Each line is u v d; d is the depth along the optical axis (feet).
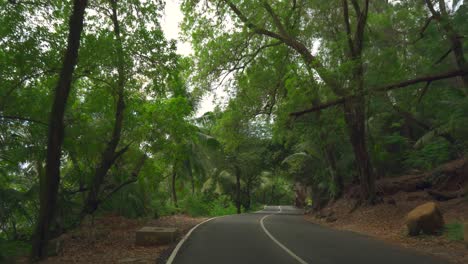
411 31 68.33
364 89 54.49
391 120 94.94
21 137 44.37
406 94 71.46
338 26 74.59
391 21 68.69
